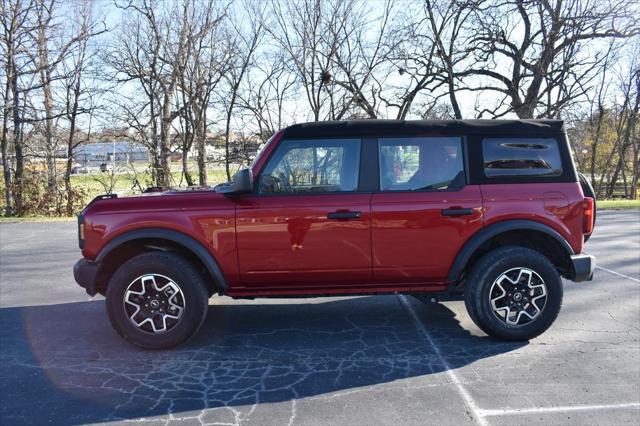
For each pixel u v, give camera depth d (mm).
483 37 18578
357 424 3023
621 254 8148
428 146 4324
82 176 18406
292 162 4273
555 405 3225
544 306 4254
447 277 4312
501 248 4297
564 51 18781
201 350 4238
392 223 4180
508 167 4324
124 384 3596
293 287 4316
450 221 4199
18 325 4934
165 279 4141
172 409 3225
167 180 18969
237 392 3457
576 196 4285
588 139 26328
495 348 4207
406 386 3523
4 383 3625
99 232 4148
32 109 17219
